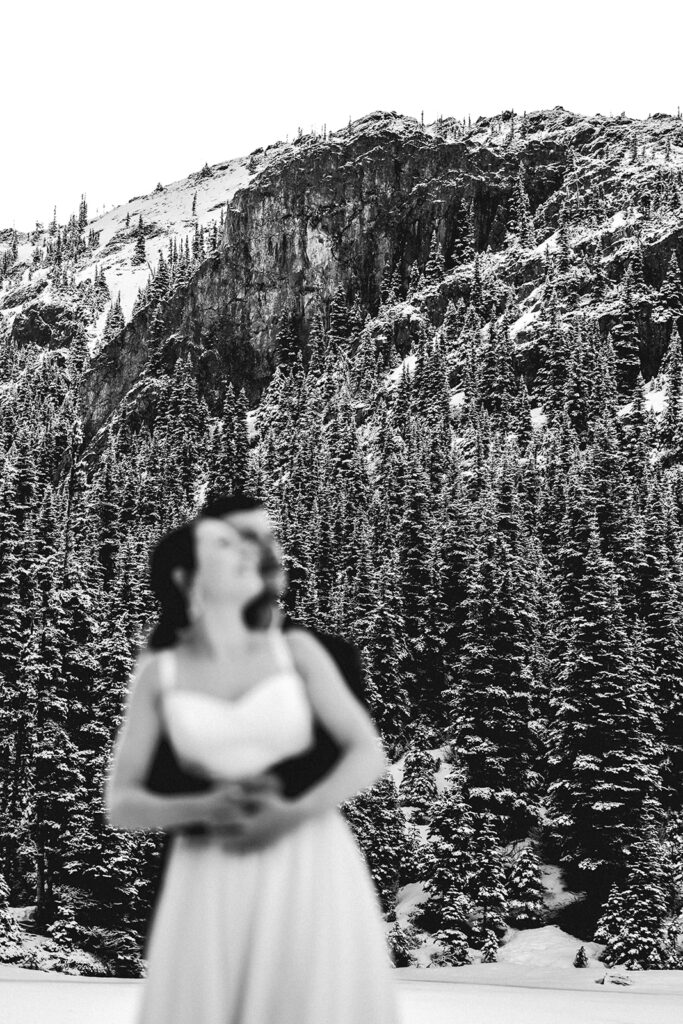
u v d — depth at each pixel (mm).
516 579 81062
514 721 60250
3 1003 12734
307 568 104062
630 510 104875
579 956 46969
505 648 62250
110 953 42719
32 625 58156
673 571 82250
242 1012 2846
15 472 104438
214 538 3129
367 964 2963
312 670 3127
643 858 50656
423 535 92938
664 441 170750
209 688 3062
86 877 44125
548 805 56781
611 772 52469
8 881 49469
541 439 183625
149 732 3080
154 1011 2916
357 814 54062
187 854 3035
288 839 2994
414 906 55688
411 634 87562
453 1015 13234
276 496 157250
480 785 59375
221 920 2918
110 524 147625
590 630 55969
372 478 171250
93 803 45250
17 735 50875
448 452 177250
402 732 75812
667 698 64062
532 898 53250
